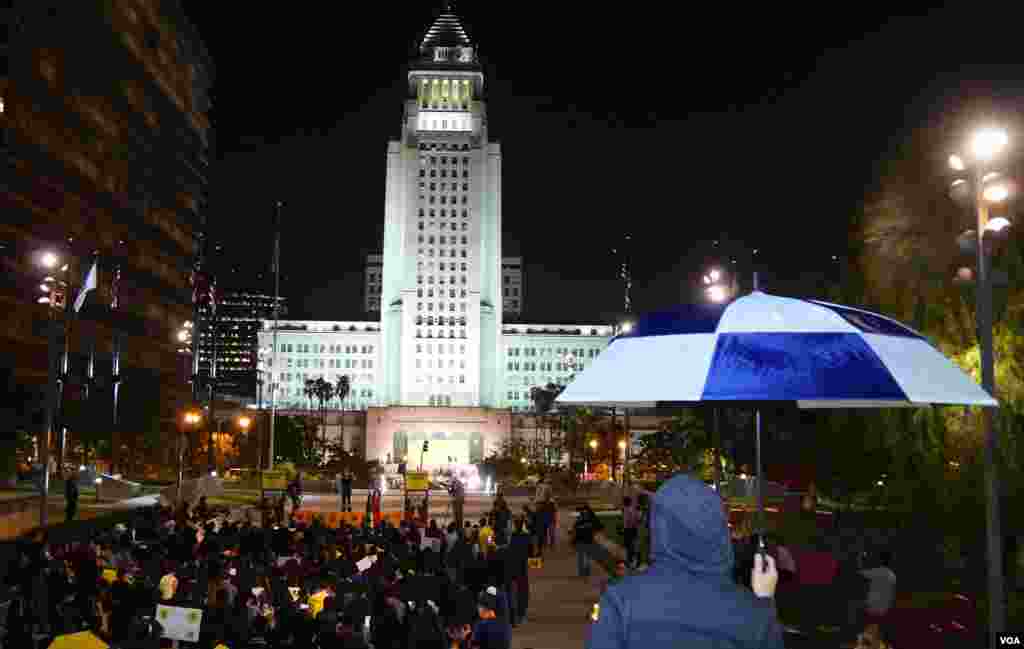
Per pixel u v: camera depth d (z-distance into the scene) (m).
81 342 97.88
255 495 75.94
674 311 9.20
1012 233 22.50
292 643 15.60
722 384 7.93
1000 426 21.89
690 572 4.95
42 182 91.06
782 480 41.38
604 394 8.45
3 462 68.94
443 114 199.25
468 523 39.81
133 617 15.15
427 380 196.38
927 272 24.12
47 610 18.50
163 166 127.94
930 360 8.45
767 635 4.81
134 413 97.12
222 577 19.22
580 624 24.77
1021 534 25.25
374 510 43.06
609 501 78.81
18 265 85.75
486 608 15.59
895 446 25.17
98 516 49.91
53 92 93.00
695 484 5.15
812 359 7.98
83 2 98.81
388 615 16.31
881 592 19.03
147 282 121.81
